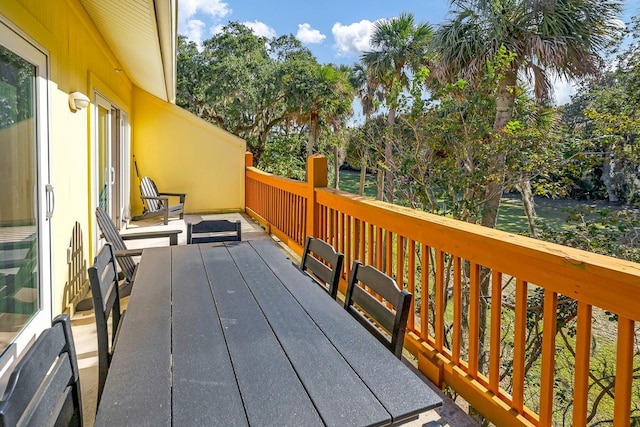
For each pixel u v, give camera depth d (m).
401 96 4.94
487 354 4.89
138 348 1.34
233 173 7.96
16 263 2.20
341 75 14.09
